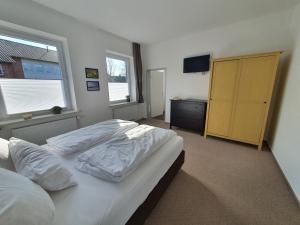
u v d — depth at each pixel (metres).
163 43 4.00
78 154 1.47
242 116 2.70
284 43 2.53
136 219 1.05
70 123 2.73
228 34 3.01
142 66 4.57
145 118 4.96
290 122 1.90
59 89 2.69
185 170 2.02
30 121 2.21
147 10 2.36
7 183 0.63
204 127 3.29
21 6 2.01
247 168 2.06
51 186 0.90
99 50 3.18
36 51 2.33
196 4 2.21
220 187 1.69
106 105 3.50
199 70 3.47
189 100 3.39
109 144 1.49
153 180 1.25
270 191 1.62
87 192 0.96
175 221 1.28
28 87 2.29
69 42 2.62
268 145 2.79
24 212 0.56
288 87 2.14
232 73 2.66
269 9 2.39
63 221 0.76
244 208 1.41
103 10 2.35
